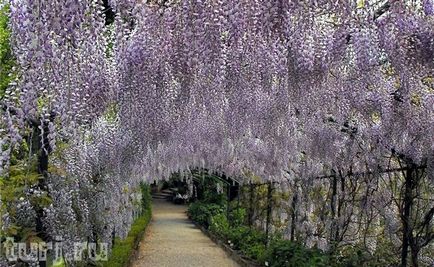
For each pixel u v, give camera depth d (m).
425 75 3.76
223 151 9.42
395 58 3.28
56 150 4.09
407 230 4.94
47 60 2.73
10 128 3.08
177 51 3.11
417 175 4.89
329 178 7.41
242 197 14.52
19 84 2.99
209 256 11.40
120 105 4.20
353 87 4.37
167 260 10.74
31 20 2.49
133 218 14.44
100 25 2.87
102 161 6.10
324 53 3.36
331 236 6.96
